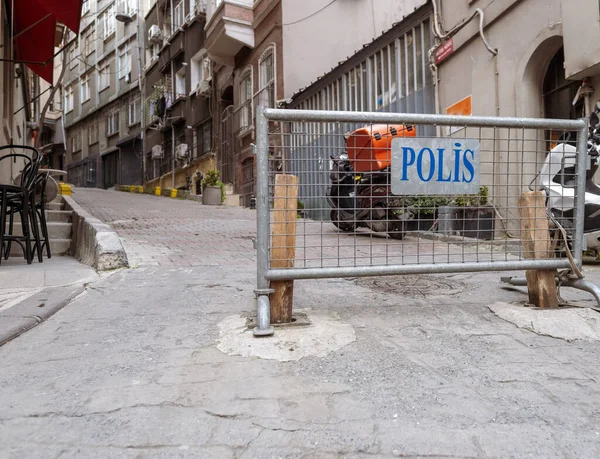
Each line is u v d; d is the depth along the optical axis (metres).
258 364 2.05
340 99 12.39
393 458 1.36
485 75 7.38
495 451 1.40
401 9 12.98
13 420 1.58
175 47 23.95
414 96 9.55
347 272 2.60
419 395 1.76
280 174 2.61
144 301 3.19
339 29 14.57
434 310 2.91
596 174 5.19
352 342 2.32
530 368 2.02
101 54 33.00
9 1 8.04
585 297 3.21
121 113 31.17
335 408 1.66
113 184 32.44
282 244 2.57
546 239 2.84
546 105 6.66
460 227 4.11
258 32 16.45
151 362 2.09
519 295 3.29
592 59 5.16
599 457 1.37
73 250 6.05
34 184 4.95
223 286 3.65
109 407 1.67
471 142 2.83
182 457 1.37
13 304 3.08
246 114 17.25
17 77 9.91
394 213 5.87
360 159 3.05
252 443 1.44
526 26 6.49
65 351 2.25
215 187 16.66
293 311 2.87
